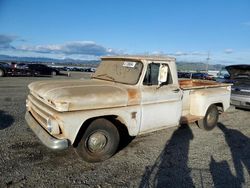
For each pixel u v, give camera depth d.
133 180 3.84
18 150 4.70
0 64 25.00
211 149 5.35
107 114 4.25
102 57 5.75
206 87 6.63
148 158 4.69
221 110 7.16
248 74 9.40
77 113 3.89
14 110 7.95
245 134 6.64
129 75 4.93
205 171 4.28
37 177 3.76
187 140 5.86
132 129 4.68
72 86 4.35
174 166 4.41
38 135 4.07
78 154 4.23
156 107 5.01
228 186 3.80
